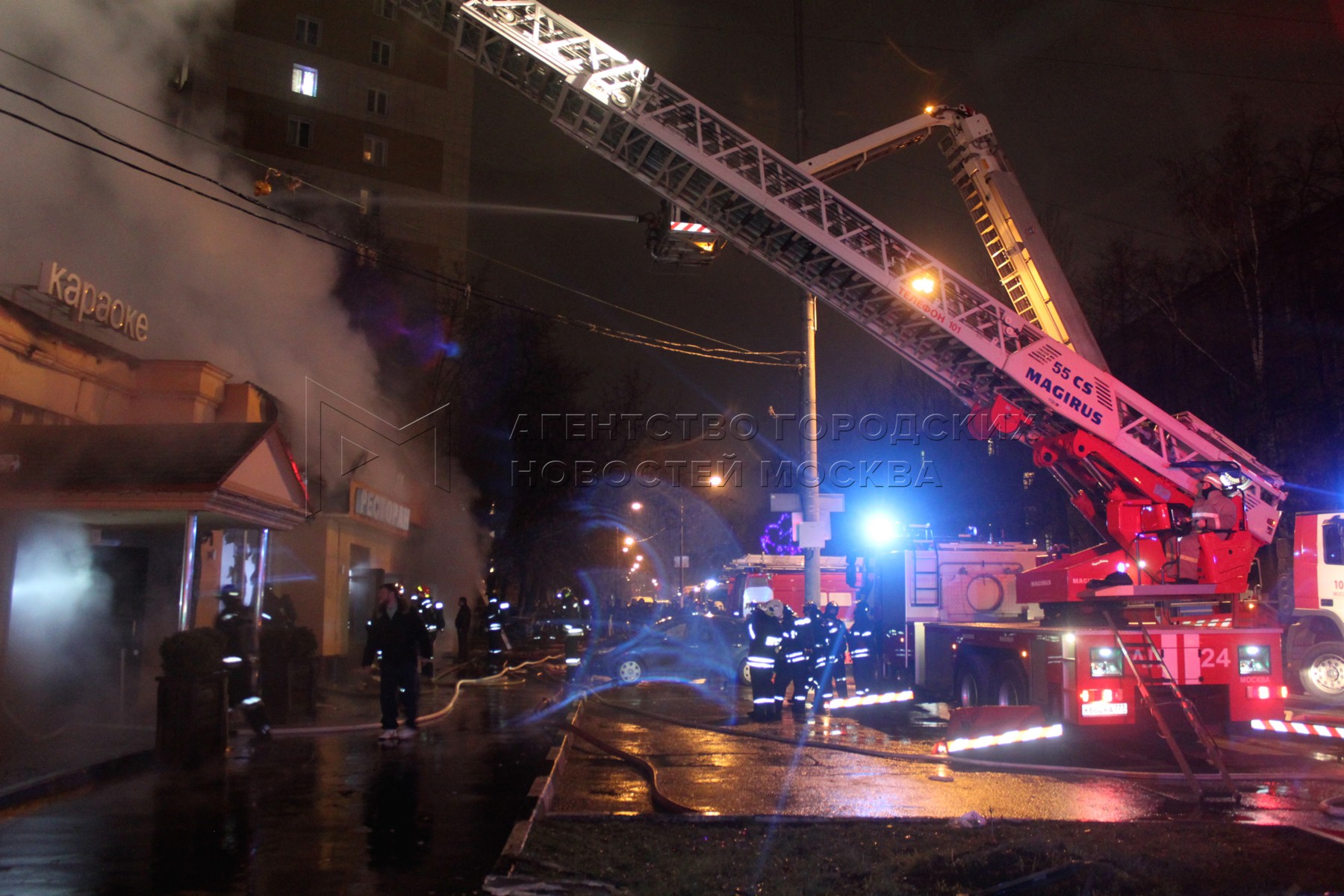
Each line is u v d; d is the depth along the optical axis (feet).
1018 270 46.65
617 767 30.30
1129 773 28.14
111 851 19.08
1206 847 19.48
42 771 25.66
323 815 22.36
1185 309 80.84
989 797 25.46
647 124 43.27
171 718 28.43
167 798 24.14
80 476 33.19
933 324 42.73
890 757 31.53
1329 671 45.80
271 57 133.28
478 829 20.99
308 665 39.91
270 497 37.24
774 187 43.86
